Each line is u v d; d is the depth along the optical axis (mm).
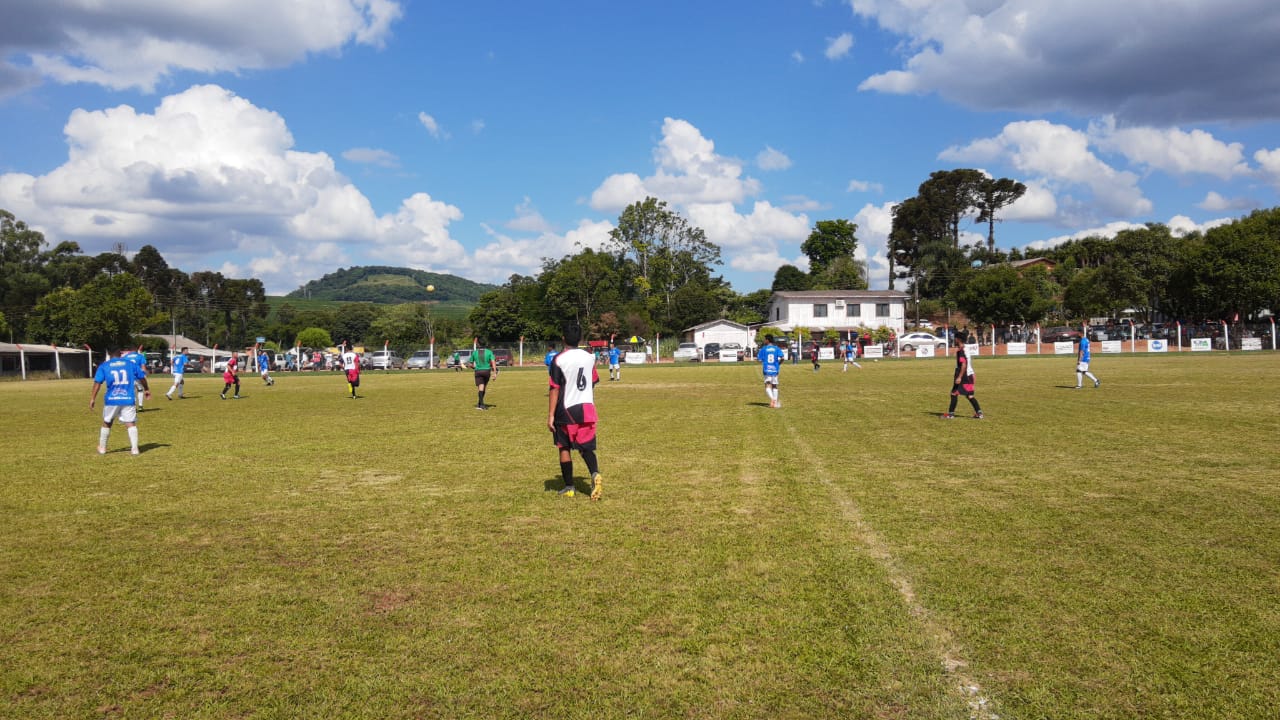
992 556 5648
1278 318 58562
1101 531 6285
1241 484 8117
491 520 7074
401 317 89438
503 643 4246
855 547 5961
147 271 93500
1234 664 3828
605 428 14492
